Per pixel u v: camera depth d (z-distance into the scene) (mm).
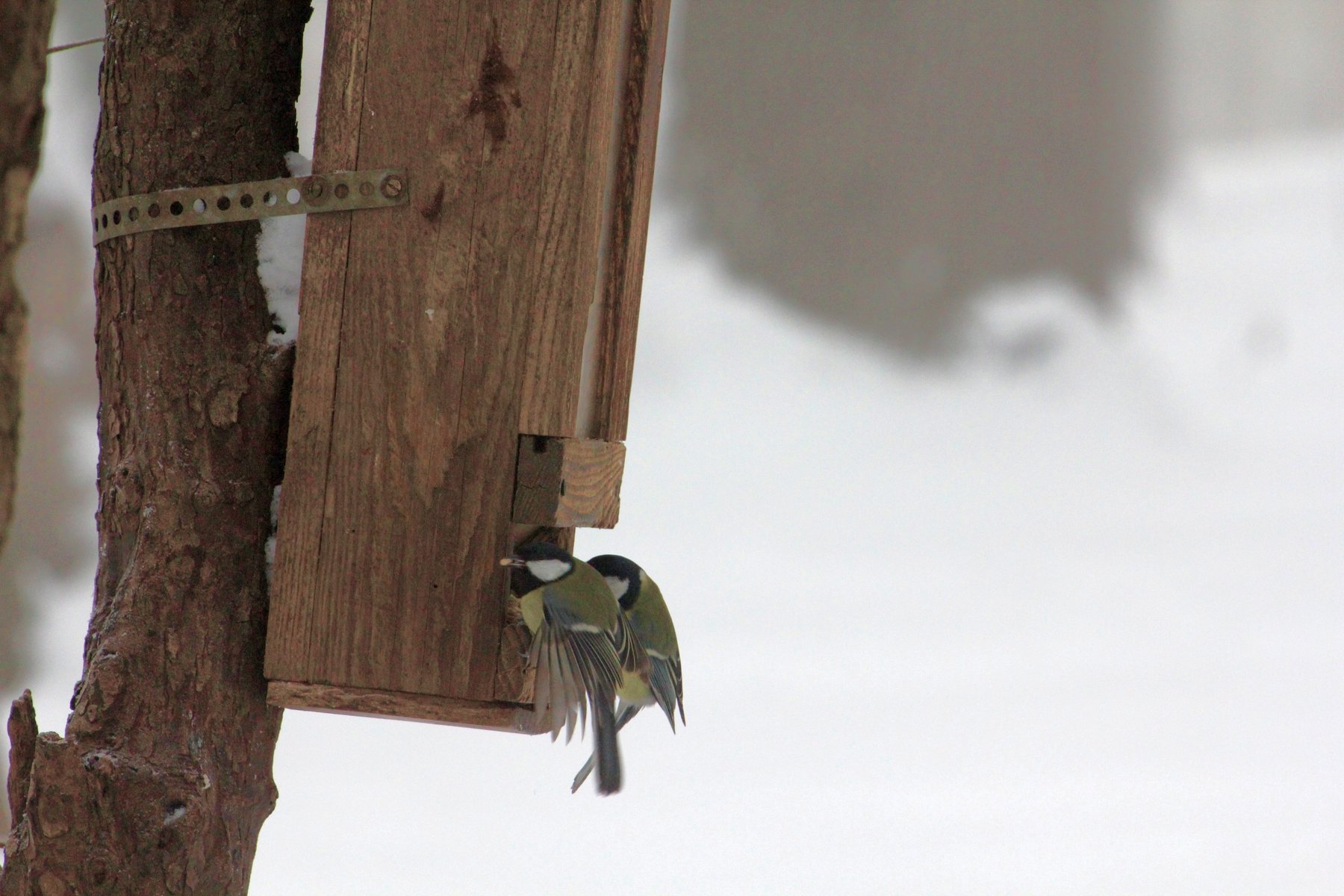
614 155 6324
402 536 5527
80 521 15250
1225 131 47844
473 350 5523
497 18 5492
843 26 29562
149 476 5551
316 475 5527
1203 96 47031
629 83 6395
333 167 5539
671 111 30172
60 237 19219
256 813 5586
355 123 5527
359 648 5520
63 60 20594
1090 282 30891
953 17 29750
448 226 5523
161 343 5621
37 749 5090
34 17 4977
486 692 5504
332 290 5523
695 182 30000
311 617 5523
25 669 12594
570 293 5508
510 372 5523
